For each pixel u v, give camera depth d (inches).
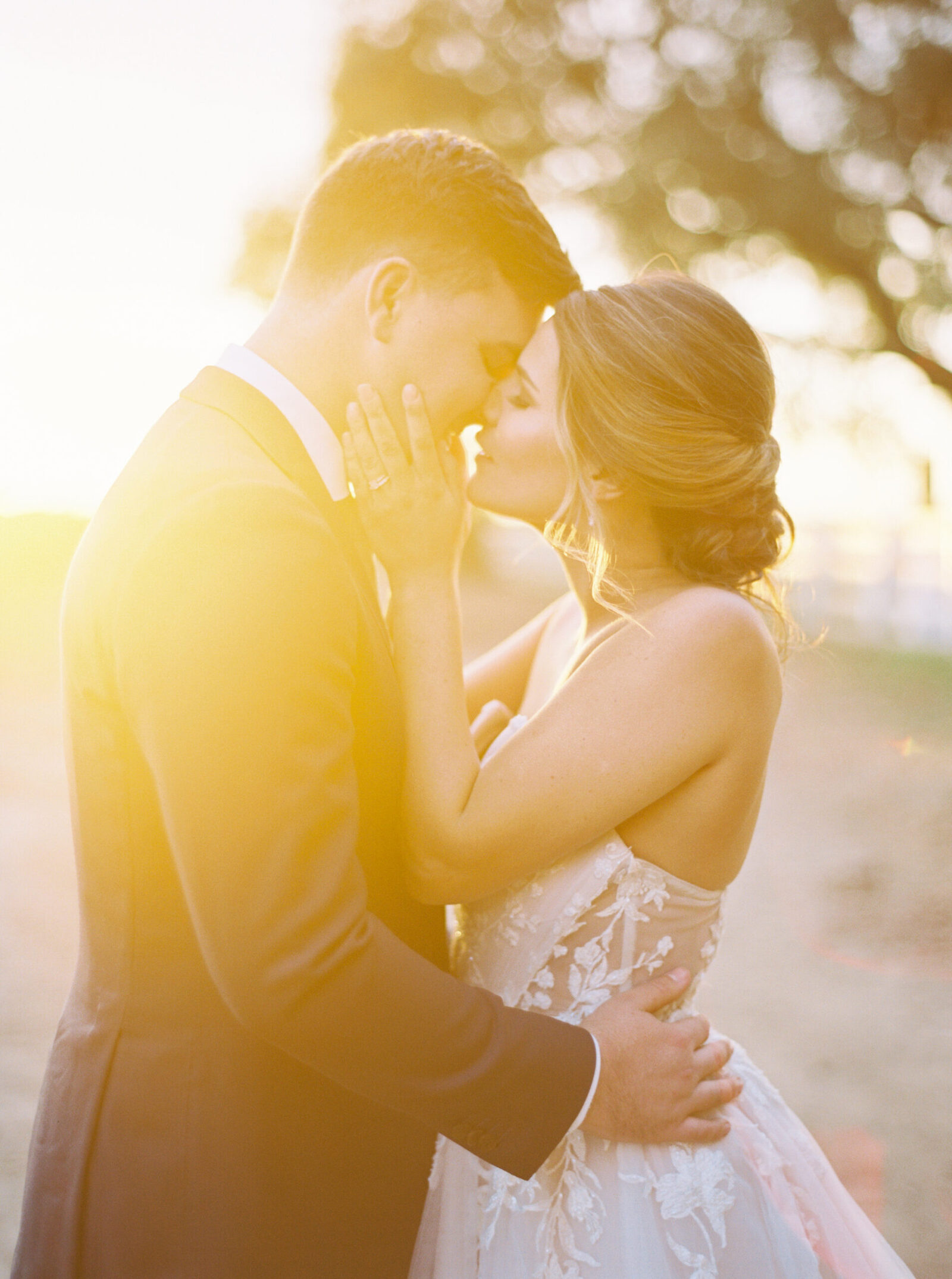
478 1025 48.2
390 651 57.9
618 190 610.2
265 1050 50.6
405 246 58.2
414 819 55.7
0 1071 129.1
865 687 398.0
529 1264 54.7
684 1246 53.7
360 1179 53.9
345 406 59.3
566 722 56.8
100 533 50.6
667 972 60.4
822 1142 118.6
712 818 59.2
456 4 617.6
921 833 227.8
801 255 621.0
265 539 44.9
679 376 61.1
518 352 64.3
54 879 193.0
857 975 162.4
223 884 43.1
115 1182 49.6
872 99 580.4
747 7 573.0
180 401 55.1
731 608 59.5
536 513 65.1
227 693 42.9
